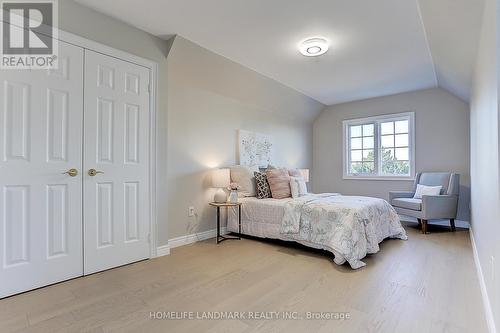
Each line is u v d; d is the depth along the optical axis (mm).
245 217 3637
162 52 2914
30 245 2061
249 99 4262
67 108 2252
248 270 2502
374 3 2203
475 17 1893
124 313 1755
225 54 3221
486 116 1896
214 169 3740
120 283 2207
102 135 2467
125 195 2623
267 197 3727
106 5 2318
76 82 2301
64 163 2234
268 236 3379
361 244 2672
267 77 3967
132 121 2678
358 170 5328
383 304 1870
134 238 2688
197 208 3525
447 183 4121
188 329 1585
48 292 2039
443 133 4410
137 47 2703
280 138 4996
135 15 2469
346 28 2596
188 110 3434
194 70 3336
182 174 3354
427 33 2637
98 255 2434
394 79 4059
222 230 3840
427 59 3307
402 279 2289
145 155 2777
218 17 2467
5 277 1950
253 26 2607
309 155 5766
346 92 4730
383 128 5035
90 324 1629
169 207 3205
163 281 2250
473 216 3246
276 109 4824
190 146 3453
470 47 2369
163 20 2539
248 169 3934
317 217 2967
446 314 1737
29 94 2062
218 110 3846
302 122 5586
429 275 2371
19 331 1555
